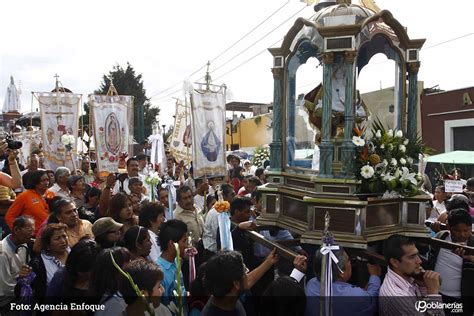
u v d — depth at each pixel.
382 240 3.82
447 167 14.31
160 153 9.76
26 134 12.24
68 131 8.91
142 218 5.00
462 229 4.11
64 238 4.26
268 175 4.75
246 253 4.85
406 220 4.07
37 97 8.77
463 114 16.19
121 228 4.65
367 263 3.85
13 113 24.28
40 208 5.83
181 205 5.99
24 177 6.33
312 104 4.58
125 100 9.20
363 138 3.98
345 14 4.03
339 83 4.09
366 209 3.78
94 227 4.48
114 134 9.03
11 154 5.30
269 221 4.49
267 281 4.50
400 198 4.06
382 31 4.20
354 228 3.67
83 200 6.88
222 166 8.28
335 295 3.19
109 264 3.28
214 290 2.88
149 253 4.43
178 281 3.43
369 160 3.89
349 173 3.86
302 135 4.71
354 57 3.87
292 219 4.27
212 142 8.16
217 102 8.26
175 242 3.79
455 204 5.15
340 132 4.17
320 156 4.01
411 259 3.32
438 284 3.25
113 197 5.24
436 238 4.29
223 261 2.90
